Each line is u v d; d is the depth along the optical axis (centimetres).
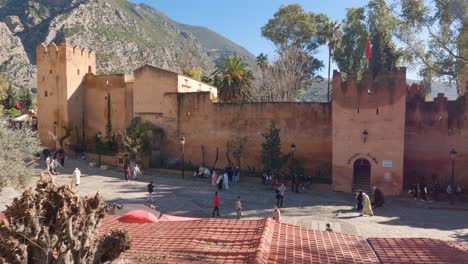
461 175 3322
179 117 4134
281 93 5294
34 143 2469
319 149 3647
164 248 844
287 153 3731
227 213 2405
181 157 4134
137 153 3856
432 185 3152
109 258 651
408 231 2128
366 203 2498
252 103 3844
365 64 5988
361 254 891
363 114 3206
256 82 6397
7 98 7488
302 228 1060
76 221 613
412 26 4047
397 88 3123
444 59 4062
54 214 603
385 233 2072
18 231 560
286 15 6731
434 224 2316
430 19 3947
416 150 3431
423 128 3416
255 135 3838
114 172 3669
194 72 6091
